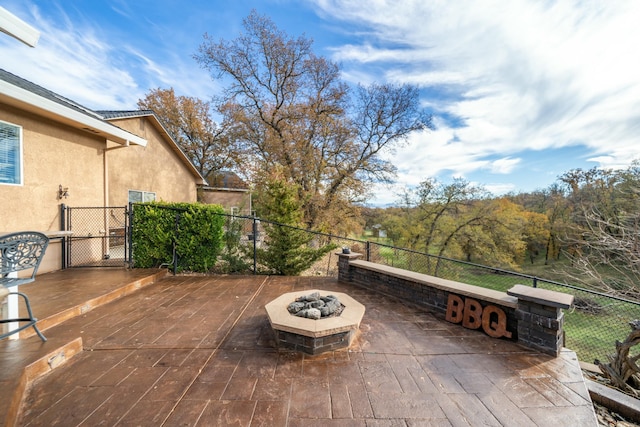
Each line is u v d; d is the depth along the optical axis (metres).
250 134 16.33
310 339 2.63
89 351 2.63
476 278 12.99
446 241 15.62
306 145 15.73
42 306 3.46
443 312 3.67
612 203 9.12
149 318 3.46
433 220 16.19
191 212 5.73
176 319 3.44
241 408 1.90
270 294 4.52
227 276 5.77
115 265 5.79
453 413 1.89
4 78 4.50
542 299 2.68
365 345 2.85
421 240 16.34
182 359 2.52
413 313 3.77
